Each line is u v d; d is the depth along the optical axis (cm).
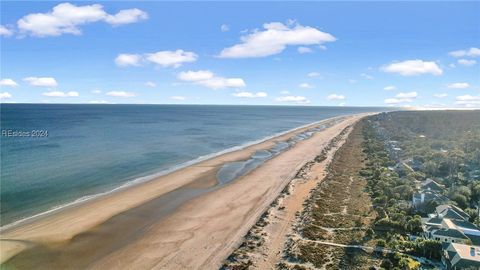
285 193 5688
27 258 3609
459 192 5781
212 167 7794
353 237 4116
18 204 5106
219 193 5791
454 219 4503
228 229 4328
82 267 3459
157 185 6253
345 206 5191
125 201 5362
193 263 3528
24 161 7969
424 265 3588
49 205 5116
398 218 4600
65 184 6159
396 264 3544
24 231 4222
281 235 4147
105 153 9219
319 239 4044
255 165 8031
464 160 8438
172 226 4441
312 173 7075
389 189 5806
